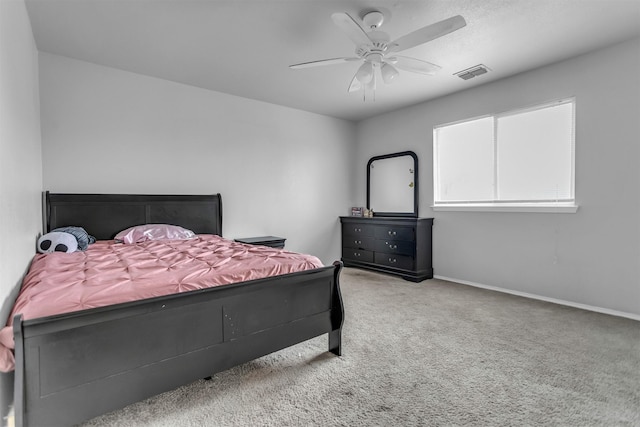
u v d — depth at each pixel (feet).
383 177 15.90
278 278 5.76
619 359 6.47
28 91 6.97
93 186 10.07
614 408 4.94
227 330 5.23
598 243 9.35
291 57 9.53
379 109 15.01
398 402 5.14
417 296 10.98
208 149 12.39
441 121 13.33
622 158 8.87
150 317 4.45
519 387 5.53
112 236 10.19
